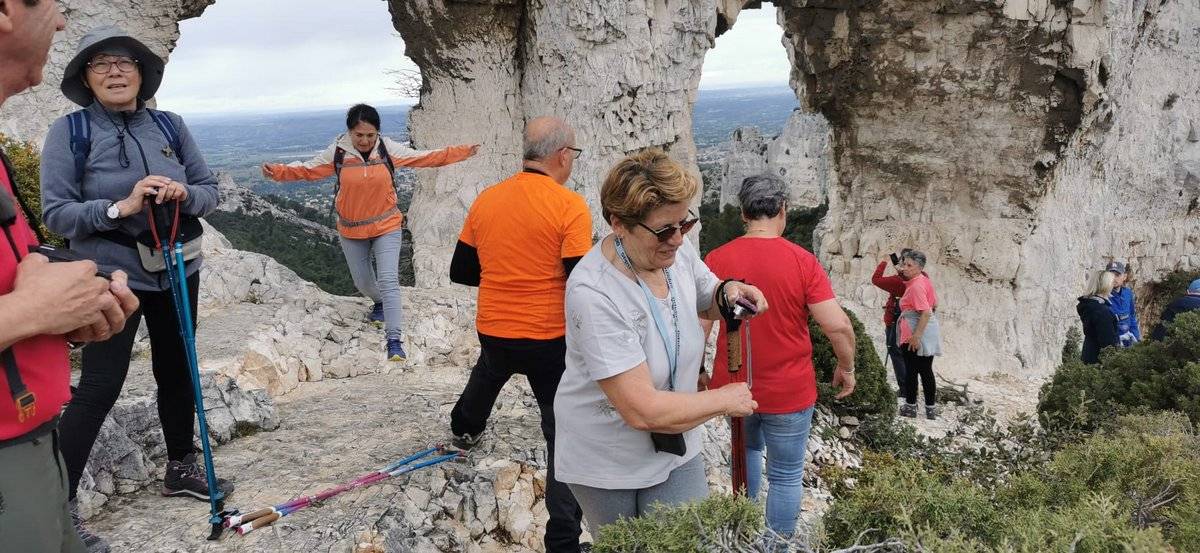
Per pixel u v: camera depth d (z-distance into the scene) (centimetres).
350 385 587
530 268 312
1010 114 1328
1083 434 493
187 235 304
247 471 386
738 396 225
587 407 238
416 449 419
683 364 235
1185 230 1797
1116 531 176
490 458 407
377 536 327
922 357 844
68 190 276
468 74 1092
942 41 1300
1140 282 1795
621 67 1081
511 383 554
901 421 734
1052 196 1425
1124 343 855
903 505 195
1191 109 1703
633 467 239
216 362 534
